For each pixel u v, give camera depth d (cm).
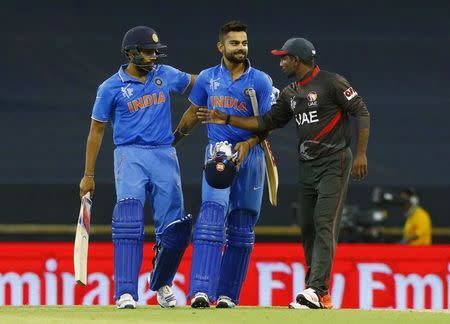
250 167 2936
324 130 2888
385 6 5659
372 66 5647
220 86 2914
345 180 2909
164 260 2975
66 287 4225
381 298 4319
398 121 5588
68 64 5572
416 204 5272
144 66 2894
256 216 2995
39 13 5588
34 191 5412
